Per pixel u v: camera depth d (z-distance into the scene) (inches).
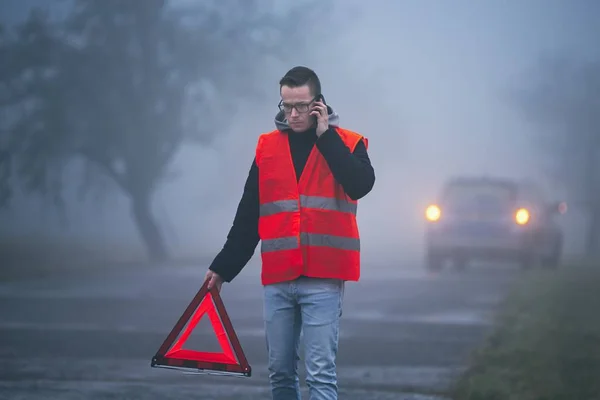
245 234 473.1
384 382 751.7
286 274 457.4
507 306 1304.1
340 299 465.7
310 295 458.3
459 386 713.6
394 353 914.7
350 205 463.2
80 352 903.1
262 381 760.3
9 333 1037.2
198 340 984.9
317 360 458.6
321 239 456.4
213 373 466.0
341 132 463.8
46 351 907.4
